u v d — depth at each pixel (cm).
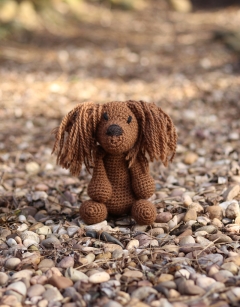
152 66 219
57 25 287
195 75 197
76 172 72
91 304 53
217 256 61
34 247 66
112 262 61
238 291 54
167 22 350
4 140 125
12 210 81
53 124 139
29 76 193
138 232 69
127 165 73
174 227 71
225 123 136
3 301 53
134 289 56
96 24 318
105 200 71
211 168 99
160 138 69
